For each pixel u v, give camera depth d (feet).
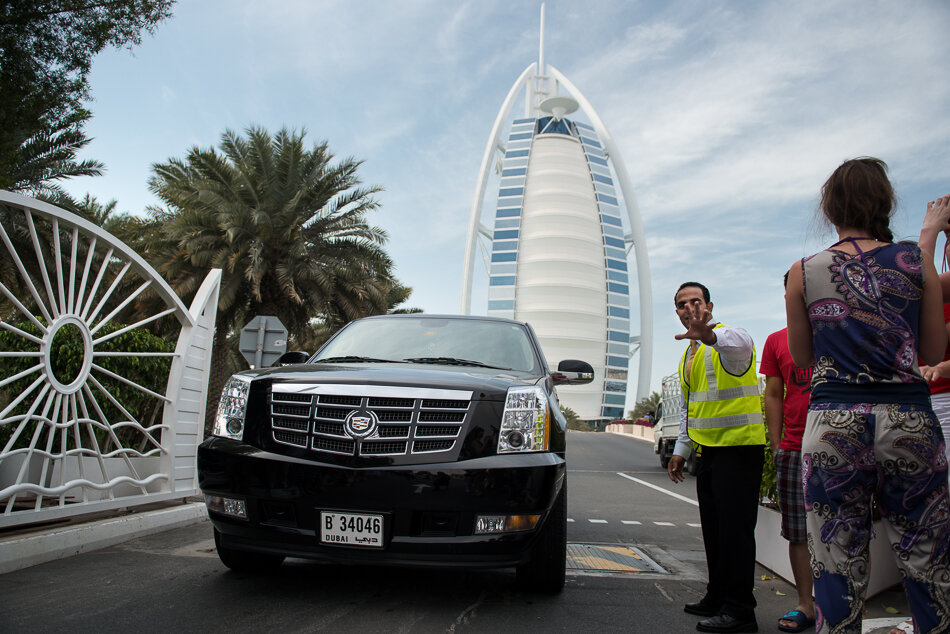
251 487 11.64
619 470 56.90
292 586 13.23
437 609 12.04
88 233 16.92
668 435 59.16
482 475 11.21
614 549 19.17
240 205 64.54
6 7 23.03
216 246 65.77
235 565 14.01
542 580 13.21
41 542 14.61
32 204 15.01
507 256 485.97
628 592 13.97
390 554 11.10
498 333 17.04
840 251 7.79
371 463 11.27
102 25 24.67
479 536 11.16
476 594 13.25
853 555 7.33
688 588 14.61
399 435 11.53
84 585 12.79
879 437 7.16
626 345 491.72
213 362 70.03
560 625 11.41
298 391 12.12
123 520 17.42
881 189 7.93
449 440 11.53
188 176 68.64
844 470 7.33
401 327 17.40
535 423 12.00
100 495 20.42
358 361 15.01
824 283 7.73
